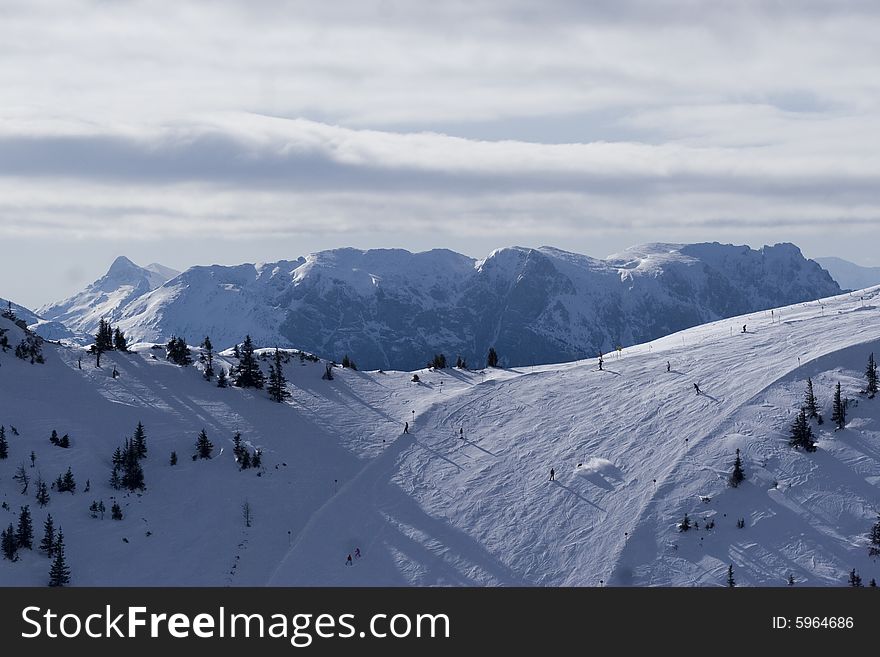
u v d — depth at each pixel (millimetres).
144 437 128500
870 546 104188
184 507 116812
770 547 105438
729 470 117062
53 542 105875
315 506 120375
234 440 132250
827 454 118000
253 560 108812
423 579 105750
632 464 122750
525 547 110562
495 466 127812
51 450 122188
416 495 122562
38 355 150625
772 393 131125
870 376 128875
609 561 106000
